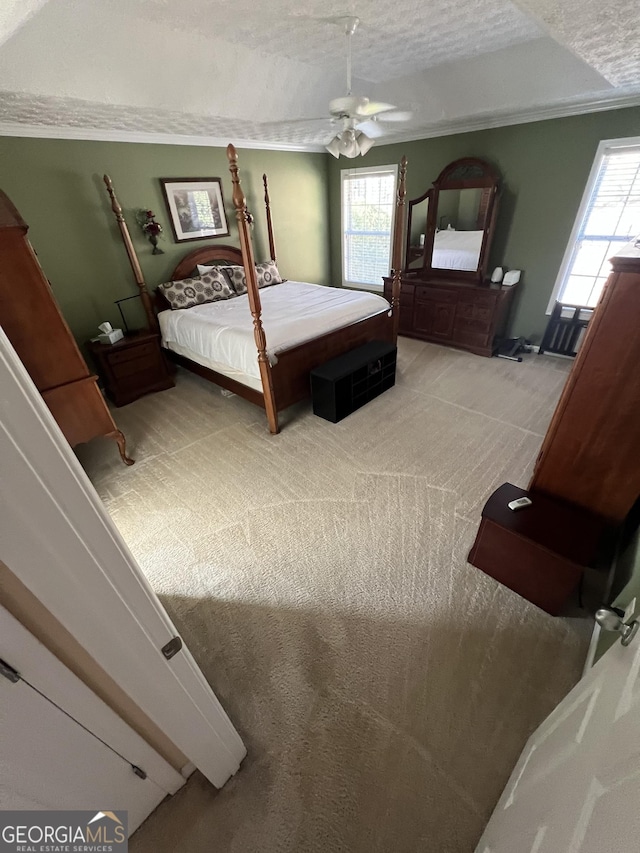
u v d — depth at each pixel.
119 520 2.25
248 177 4.50
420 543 2.02
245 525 2.18
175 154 3.83
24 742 0.70
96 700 0.78
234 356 3.03
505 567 1.72
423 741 1.29
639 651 0.67
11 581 0.55
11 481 0.46
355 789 1.19
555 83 2.96
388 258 5.25
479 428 2.97
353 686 1.45
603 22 1.69
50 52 2.09
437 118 3.71
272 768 1.24
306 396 3.21
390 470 2.56
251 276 2.40
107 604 0.65
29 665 0.64
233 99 3.04
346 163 5.06
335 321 3.30
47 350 2.21
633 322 1.26
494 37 2.66
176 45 2.44
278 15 2.22
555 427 1.58
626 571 1.54
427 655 1.53
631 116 3.17
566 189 3.65
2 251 1.92
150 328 3.81
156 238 3.88
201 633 1.65
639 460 1.43
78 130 3.16
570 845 0.56
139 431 3.14
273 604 1.75
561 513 1.65
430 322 4.64
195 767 1.23
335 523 2.17
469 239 4.21
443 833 1.10
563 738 0.86
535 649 1.53
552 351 4.21
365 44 2.72
